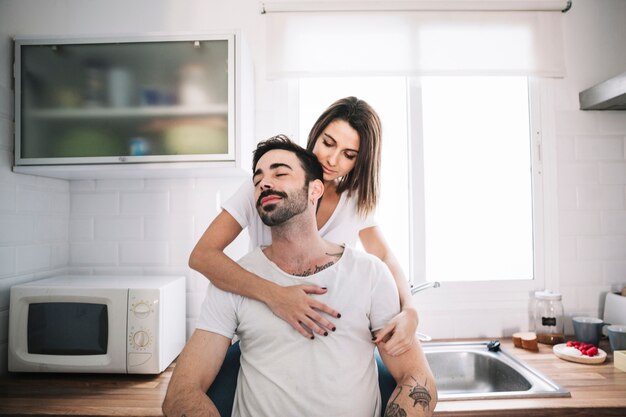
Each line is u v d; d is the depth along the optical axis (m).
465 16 1.63
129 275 1.61
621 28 1.69
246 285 0.94
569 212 1.67
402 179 1.70
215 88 1.37
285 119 1.64
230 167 1.35
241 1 1.64
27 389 1.19
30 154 1.36
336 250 1.06
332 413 0.87
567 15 1.68
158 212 1.63
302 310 0.90
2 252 1.32
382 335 0.93
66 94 1.37
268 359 0.91
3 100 1.35
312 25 1.62
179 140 1.36
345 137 1.30
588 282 1.66
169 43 1.37
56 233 1.57
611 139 1.68
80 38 1.36
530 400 1.06
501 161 1.72
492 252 1.72
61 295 1.28
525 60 1.64
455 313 1.64
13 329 1.28
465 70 1.63
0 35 1.35
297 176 0.99
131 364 1.25
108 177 1.59
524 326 1.65
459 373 1.47
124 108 1.37
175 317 1.41
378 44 1.62
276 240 1.01
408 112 1.68
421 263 1.66
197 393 0.87
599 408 1.02
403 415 0.87
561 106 1.68
